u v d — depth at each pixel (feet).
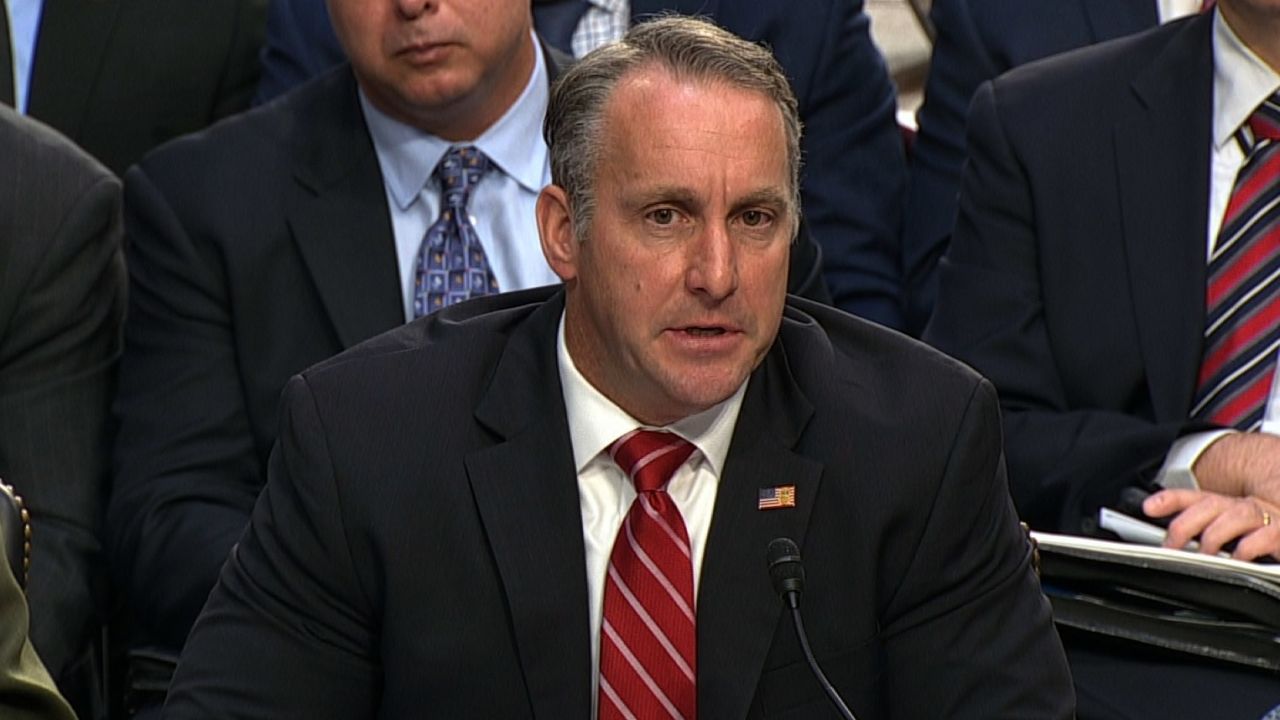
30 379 37.86
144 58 49.26
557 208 25.18
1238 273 37.50
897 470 25.77
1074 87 39.17
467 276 37.96
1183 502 34.71
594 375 25.68
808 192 46.52
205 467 37.50
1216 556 31.60
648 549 25.25
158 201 38.50
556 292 27.81
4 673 23.72
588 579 25.61
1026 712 25.43
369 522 25.46
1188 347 37.37
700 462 26.00
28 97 48.62
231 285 37.65
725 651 24.91
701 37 23.98
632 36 24.26
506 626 25.22
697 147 23.32
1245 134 37.83
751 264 23.71
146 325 38.58
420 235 38.42
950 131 46.24
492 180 38.60
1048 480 36.83
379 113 38.40
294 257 37.83
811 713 25.26
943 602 25.77
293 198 38.01
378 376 26.48
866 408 26.23
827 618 25.44
